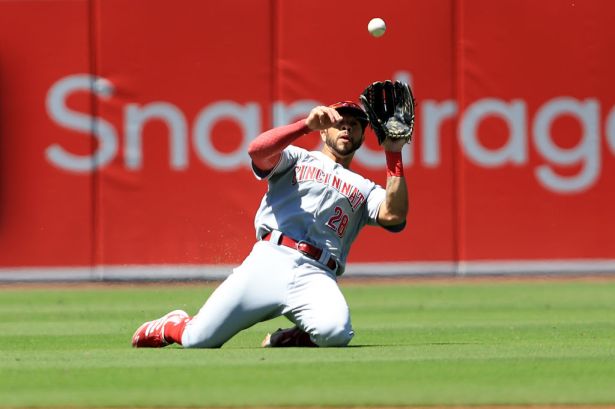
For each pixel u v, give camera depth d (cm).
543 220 5672
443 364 2352
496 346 2777
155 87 5547
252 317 2653
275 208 2683
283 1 5547
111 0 5525
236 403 1888
